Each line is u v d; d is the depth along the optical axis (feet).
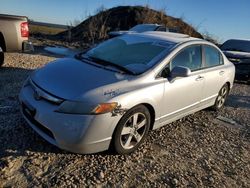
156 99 14.64
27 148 13.39
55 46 56.29
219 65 21.06
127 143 13.82
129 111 13.30
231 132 19.22
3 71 25.54
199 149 16.10
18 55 33.58
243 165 15.14
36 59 33.27
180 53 16.74
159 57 15.79
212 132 18.63
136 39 17.74
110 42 18.13
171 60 16.05
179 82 16.16
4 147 13.25
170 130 17.79
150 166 13.60
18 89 21.02
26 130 14.87
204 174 13.74
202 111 22.35
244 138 18.58
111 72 14.46
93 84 13.15
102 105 12.28
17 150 13.15
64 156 13.21
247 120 22.06
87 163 12.98
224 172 14.21
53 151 13.42
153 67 15.10
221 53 21.58
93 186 11.62
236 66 37.81
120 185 11.96
